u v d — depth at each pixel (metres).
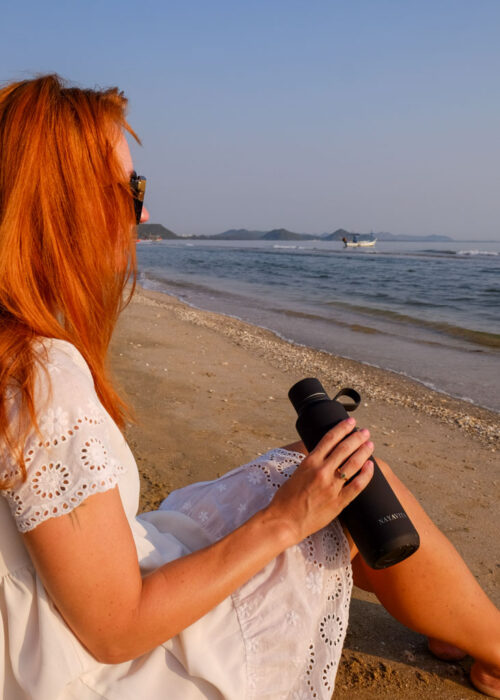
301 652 1.28
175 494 1.68
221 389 5.96
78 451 0.99
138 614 1.07
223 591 1.17
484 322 13.45
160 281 26.70
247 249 117.62
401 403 6.35
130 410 1.40
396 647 2.24
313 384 1.53
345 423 1.31
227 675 1.20
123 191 1.12
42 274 1.04
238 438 4.46
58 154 1.03
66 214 1.04
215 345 8.76
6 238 1.00
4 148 1.02
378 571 1.57
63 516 0.99
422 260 60.88
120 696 1.13
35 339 1.02
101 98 1.11
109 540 1.02
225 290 22.33
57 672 1.07
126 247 1.16
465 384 7.55
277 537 1.23
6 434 0.97
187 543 1.47
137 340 8.22
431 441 5.04
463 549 3.06
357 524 1.33
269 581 1.29
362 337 11.26
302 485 1.26
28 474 0.98
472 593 1.63
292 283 26.56
